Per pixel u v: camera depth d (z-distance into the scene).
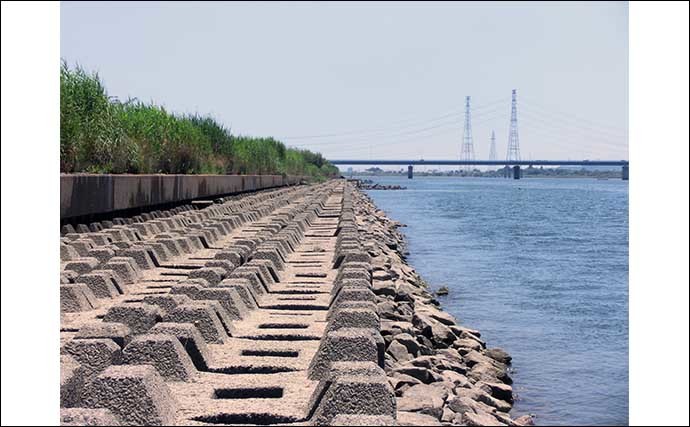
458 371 8.91
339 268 13.51
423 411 6.23
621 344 11.43
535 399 8.59
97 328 7.05
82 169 18.12
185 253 15.80
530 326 12.74
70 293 9.57
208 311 8.11
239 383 6.60
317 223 25.75
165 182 21.61
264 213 27.08
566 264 21.36
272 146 57.41
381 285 12.10
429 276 18.91
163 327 7.04
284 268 14.06
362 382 5.43
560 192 91.44
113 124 19.09
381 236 22.77
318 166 105.44
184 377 6.60
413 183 165.75
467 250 25.31
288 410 5.83
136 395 5.37
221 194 29.95
